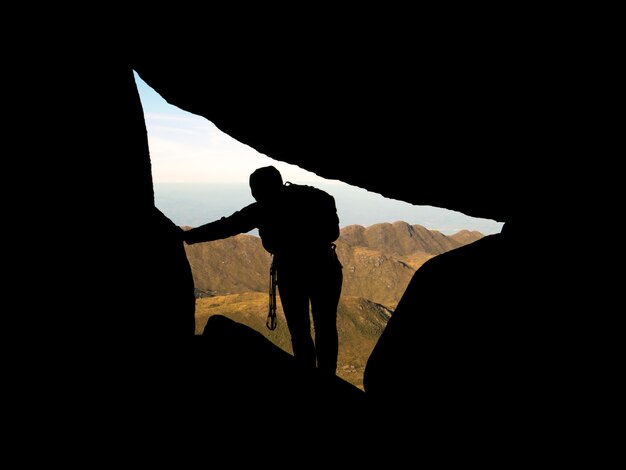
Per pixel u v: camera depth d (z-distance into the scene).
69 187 3.13
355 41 4.48
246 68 5.28
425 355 5.20
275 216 4.90
